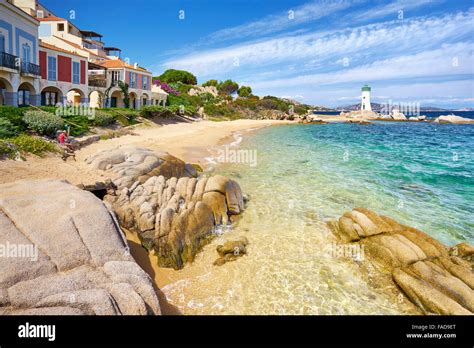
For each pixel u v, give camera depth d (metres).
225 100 92.81
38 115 21.22
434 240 10.52
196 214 12.18
